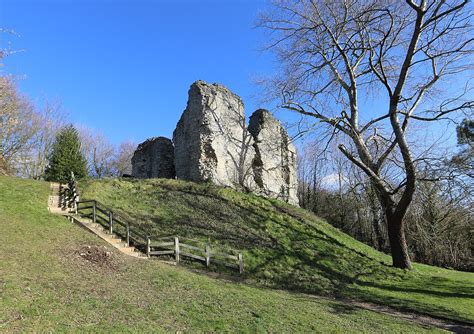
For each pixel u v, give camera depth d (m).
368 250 25.08
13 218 16.17
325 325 10.84
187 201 23.25
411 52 19.48
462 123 23.08
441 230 23.48
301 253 20.30
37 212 17.91
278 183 31.27
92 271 12.02
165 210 21.62
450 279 20.97
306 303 13.32
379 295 16.47
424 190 20.66
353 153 22.92
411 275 20.52
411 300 15.98
